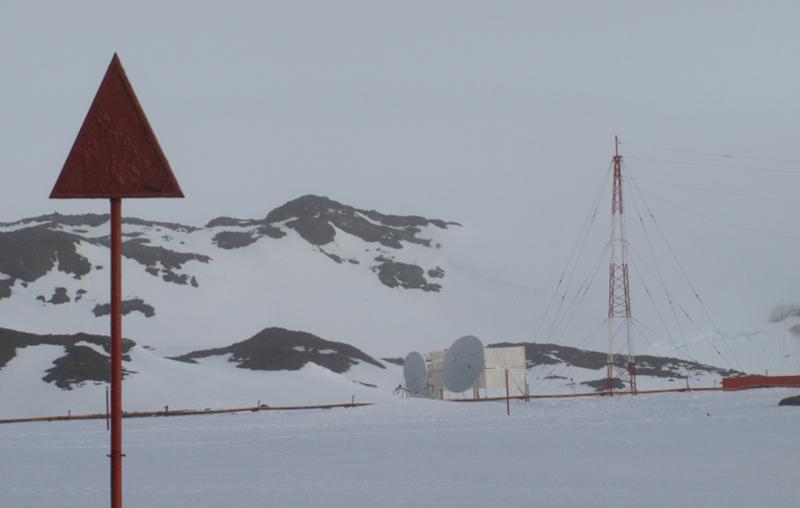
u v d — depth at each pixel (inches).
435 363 4845.0
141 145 509.0
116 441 490.6
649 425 2495.1
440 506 1040.2
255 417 3836.1
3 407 5526.6
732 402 3533.5
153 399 5625.0
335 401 5807.1
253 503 1112.2
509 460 1633.9
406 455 1818.4
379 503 1080.2
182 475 1524.4
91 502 1168.2
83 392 5708.7
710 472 1337.4
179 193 509.0
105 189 504.4
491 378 4589.1
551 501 1059.9
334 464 1665.8
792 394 3949.3
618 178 5792.3
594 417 2970.0
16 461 1943.9
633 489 1160.2
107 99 508.7
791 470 1339.8
